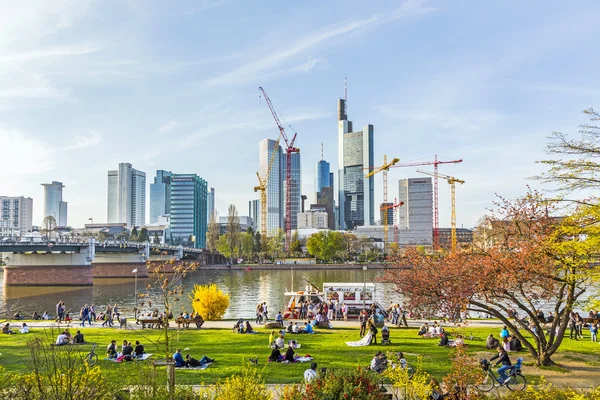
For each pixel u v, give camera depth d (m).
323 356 28.84
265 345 32.84
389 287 102.12
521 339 27.14
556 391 18.06
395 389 19.22
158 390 15.99
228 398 16.02
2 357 28.78
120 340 35.62
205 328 41.78
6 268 128.38
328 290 55.78
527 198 23.95
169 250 198.62
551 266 25.00
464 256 28.12
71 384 14.16
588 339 35.12
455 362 17.33
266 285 120.62
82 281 127.62
